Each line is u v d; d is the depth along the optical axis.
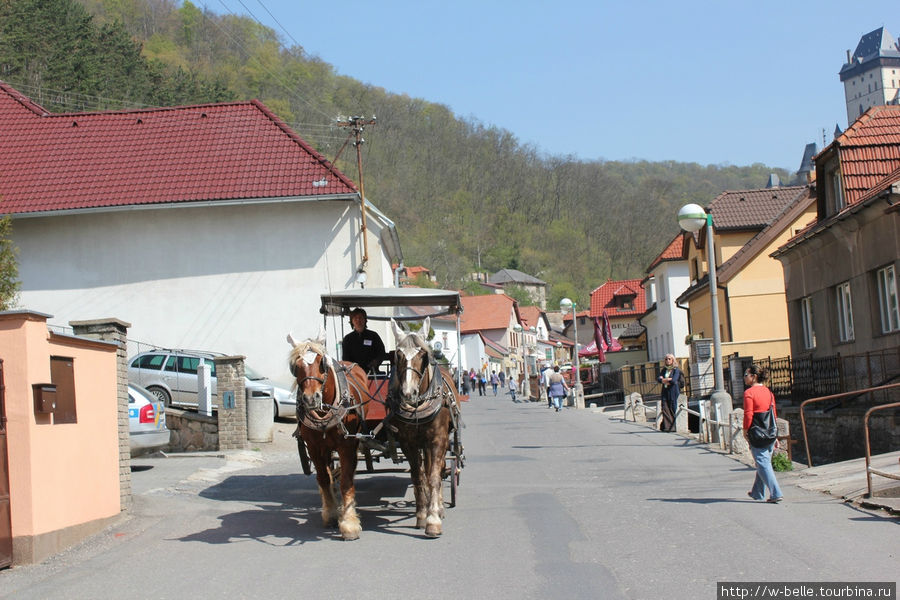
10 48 51.72
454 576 7.49
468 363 93.19
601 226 118.31
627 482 13.18
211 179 29.48
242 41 67.75
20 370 8.94
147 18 70.56
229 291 29.30
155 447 16.41
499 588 7.01
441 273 103.00
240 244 29.47
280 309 29.12
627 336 65.81
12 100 33.62
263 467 16.95
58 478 9.45
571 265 116.94
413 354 9.36
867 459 10.52
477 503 11.55
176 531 10.27
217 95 58.44
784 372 26.05
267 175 29.44
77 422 10.00
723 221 37.28
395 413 9.53
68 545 9.55
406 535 9.48
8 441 8.88
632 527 9.45
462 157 115.56
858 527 8.92
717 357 18.00
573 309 40.56
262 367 28.92
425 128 108.31
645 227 114.69
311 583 7.45
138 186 29.41
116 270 29.56
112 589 7.59
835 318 23.16
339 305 13.46
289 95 64.38
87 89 52.91
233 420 19.47
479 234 116.62
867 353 18.84
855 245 21.08
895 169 21.20
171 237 29.61
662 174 127.00
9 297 21.27
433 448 9.60
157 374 23.48
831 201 23.50
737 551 8.01
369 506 11.68
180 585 7.61
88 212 28.95
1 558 8.49
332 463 10.87
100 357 10.77
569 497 11.84
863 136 22.73
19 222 29.78
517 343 107.94
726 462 15.13
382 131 94.00
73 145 31.44
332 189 28.69
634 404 27.08
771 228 34.41
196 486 13.99
